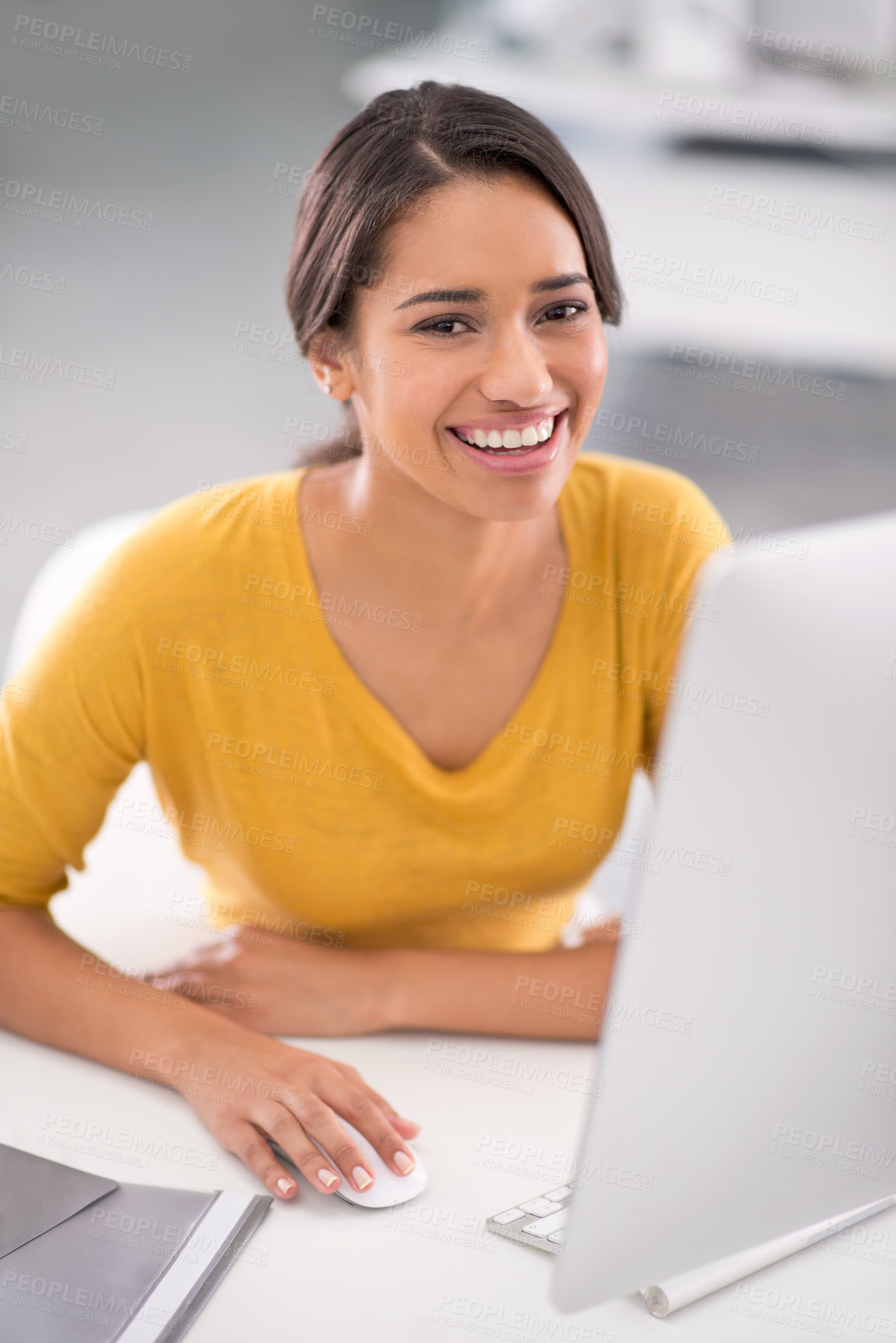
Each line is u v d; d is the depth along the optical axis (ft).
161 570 3.77
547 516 3.84
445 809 3.81
